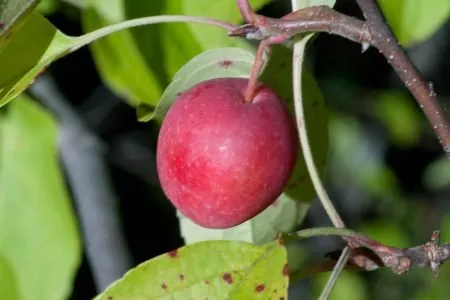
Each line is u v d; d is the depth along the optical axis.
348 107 0.99
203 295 0.37
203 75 0.39
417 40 0.47
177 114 0.36
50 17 0.70
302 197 0.41
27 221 0.48
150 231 1.02
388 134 1.04
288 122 0.36
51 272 0.48
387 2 0.46
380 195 1.04
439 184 1.10
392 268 0.38
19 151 0.49
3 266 0.48
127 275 0.37
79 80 0.86
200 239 0.41
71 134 0.59
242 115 0.36
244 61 0.39
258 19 0.36
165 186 0.37
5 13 0.36
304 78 0.40
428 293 0.96
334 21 0.36
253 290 0.37
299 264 0.96
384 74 1.01
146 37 0.47
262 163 0.36
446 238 0.94
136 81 0.47
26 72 0.38
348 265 0.38
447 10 0.46
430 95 0.37
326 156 0.41
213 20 0.37
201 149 0.36
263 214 0.41
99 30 0.38
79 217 0.61
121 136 0.89
